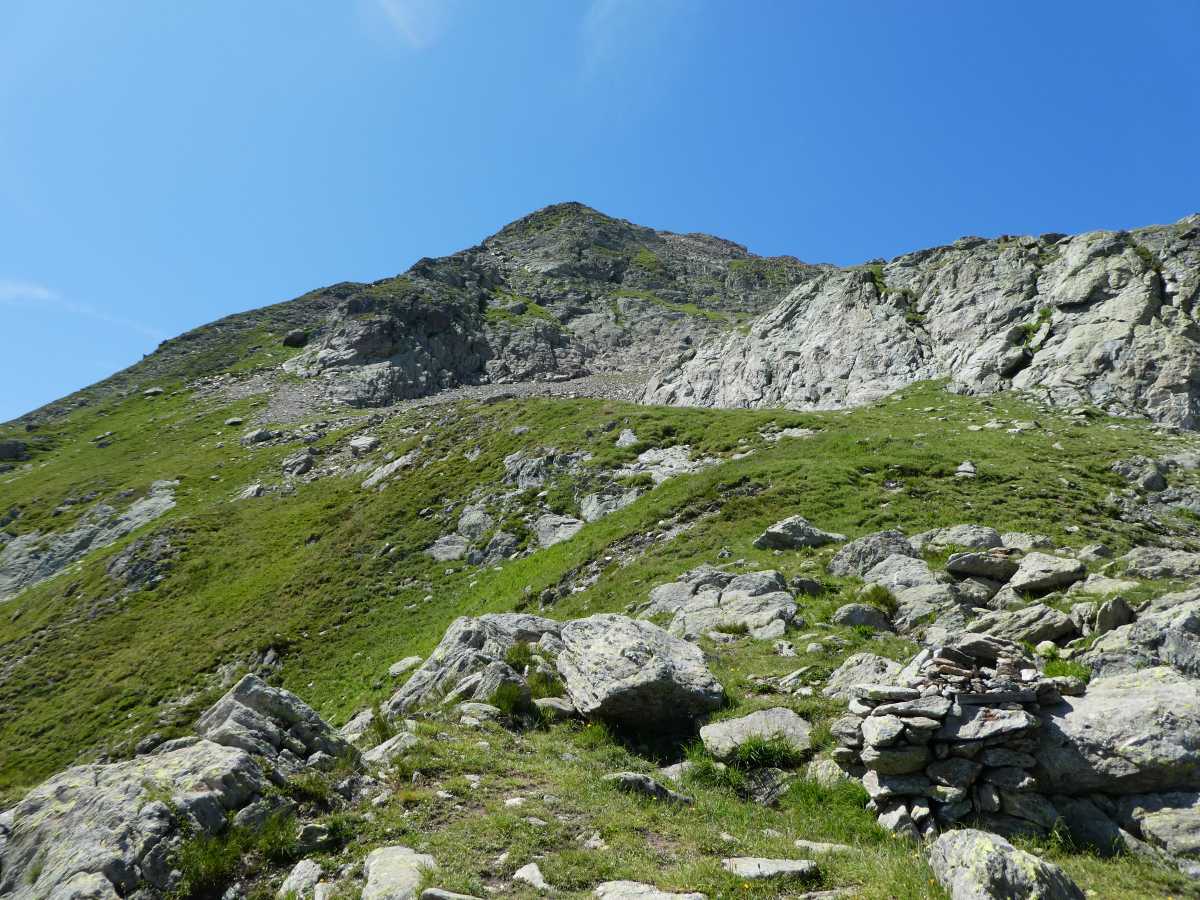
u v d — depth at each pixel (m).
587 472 48.66
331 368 119.56
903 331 70.56
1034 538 24.33
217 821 9.74
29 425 114.06
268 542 56.69
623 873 8.81
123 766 10.93
